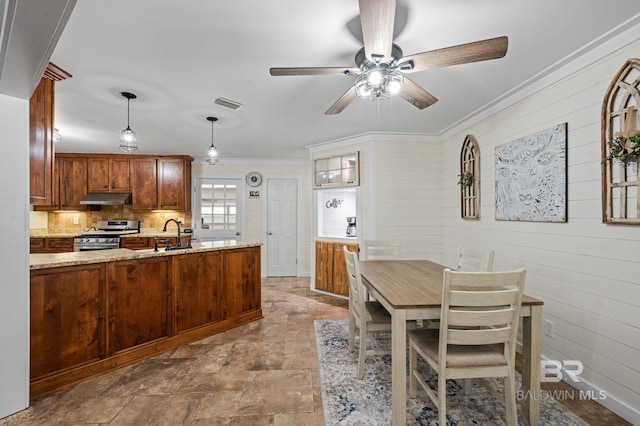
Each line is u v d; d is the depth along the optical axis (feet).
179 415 6.12
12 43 4.53
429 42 6.54
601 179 6.48
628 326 5.99
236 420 5.98
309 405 6.45
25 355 6.28
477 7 5.43
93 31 6.03
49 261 7.00
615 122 6.22
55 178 16.92
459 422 5.95
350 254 8.02
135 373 7.70
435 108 10.50
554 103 7.75
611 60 6.33
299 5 5.33
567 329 7.34
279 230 19.79
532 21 5.82
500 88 8.80
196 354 8.77
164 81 8.27
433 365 5.61
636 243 5.85
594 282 6.68
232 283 10.94
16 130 6.21
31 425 5.81
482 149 10.89
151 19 5.67
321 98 9.55
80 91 8.86
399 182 13.93
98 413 6.16
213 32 6.10
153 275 8.77
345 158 14.84
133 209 17.63
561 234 7.51
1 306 5.98
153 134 13.71
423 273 8.46
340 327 10.92
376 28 4.72
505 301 5.28
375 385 7.19
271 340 9.77
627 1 5.26
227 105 9.98
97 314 7.63
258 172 19.71
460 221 12.45
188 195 18.61
